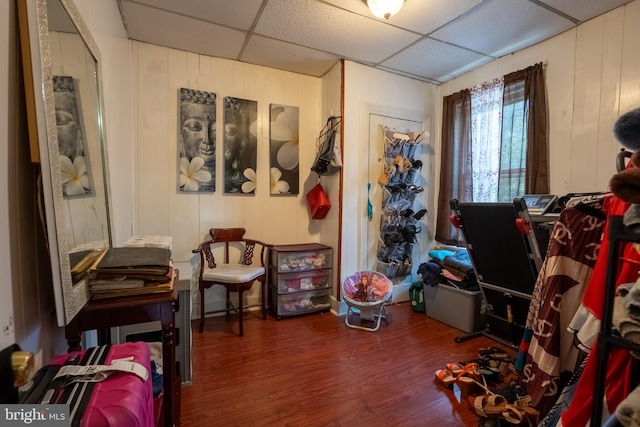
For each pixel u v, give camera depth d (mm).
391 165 3033
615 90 2023
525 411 1467
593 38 2127
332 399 1672
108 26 1770
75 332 1047
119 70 2074
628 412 554
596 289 909
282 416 1536
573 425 863
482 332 2467
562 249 1204
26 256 832
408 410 1595
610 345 652
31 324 854
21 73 802
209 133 2799
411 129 3217
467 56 2721
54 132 851
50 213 828
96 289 1105
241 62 2900
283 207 3152
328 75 3076
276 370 1950
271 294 2994
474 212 1998
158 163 2654
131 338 1733
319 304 3018
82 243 1127
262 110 3016
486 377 1791
